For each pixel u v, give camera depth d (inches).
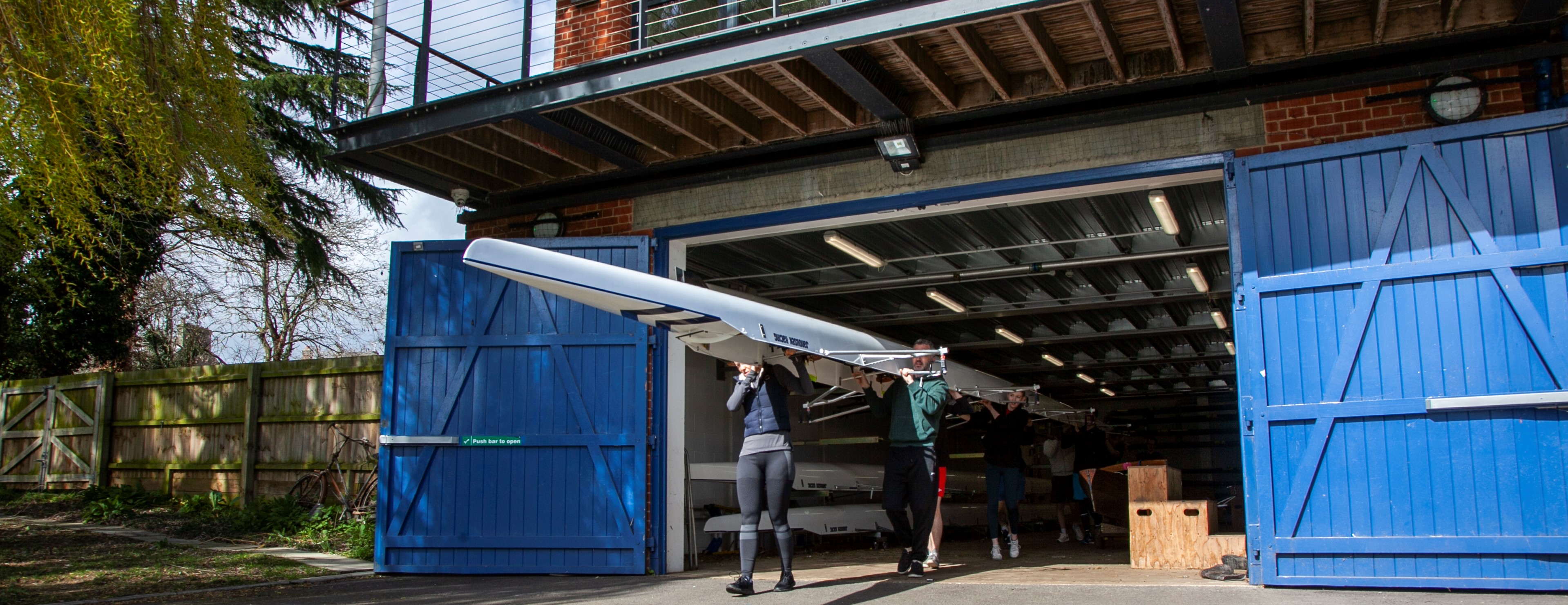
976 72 244.4
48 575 251.4
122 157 277.0
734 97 255.9
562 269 199.5
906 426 237.0
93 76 239.9
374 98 279.1
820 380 256.8
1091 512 418.6
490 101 253.6
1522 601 186.4
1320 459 210.8
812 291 422.3
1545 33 207.6
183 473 443.2
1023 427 326.6
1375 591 203.6
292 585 249.1
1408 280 207.6
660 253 290.0
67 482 475.8
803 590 218.7
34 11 238.5
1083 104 243.1
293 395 421.1
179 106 269.6
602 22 300.5
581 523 270.4
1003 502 360.5
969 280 397.1
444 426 279.6
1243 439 219.3
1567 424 193.0
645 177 297.0
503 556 272.1
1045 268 379.2
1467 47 213.5
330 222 557.0
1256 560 216.5
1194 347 647.8
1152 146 237.0
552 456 275.3
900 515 238.1
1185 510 264.1
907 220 330.6
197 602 216.2
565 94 242.7
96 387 478.3
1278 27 222.5
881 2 206.8
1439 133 208.5
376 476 374.9
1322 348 213.0
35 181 250.8
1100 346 645.9
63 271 378.3
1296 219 219.0
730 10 257.6
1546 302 196.4
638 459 270.2
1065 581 231.0
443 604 211.6
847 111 257.0
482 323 284.0
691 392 389.1
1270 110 228.2
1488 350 199.2
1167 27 204.8
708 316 199.6
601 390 276.5
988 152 253.8
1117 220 342.6
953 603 194.7
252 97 453.1
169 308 828.6
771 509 215.5
